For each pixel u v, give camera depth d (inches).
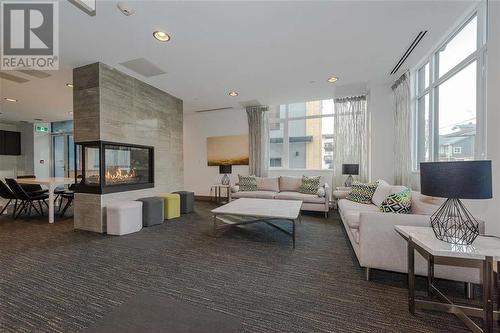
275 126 253.9
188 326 60.5
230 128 266.1
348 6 91.2
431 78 142.9
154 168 187.5
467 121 113.0
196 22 100.3
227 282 83.8
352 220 110.9
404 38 114.7
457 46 118.7
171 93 202.4
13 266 96.0
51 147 346.9
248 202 162.4
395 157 176.4
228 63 142.2
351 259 105.0
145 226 157.2
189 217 185.9
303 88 189.2
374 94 185.2
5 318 63.6
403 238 77.8
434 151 142.6
